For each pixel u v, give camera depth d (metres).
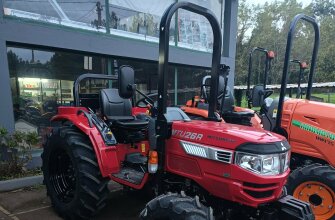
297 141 3.65
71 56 5.91
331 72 22.58
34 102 5.45
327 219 3.19
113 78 4.23
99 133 3.31
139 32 7.46
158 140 2.59
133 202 3.93
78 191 3.17
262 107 4.43
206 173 2.39
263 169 2.19
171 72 8.29
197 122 2.78
